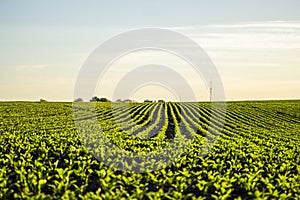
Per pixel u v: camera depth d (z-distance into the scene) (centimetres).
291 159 1889
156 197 1143
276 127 4119
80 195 1172
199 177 1392
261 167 1602
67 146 2011
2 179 1278
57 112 4847
